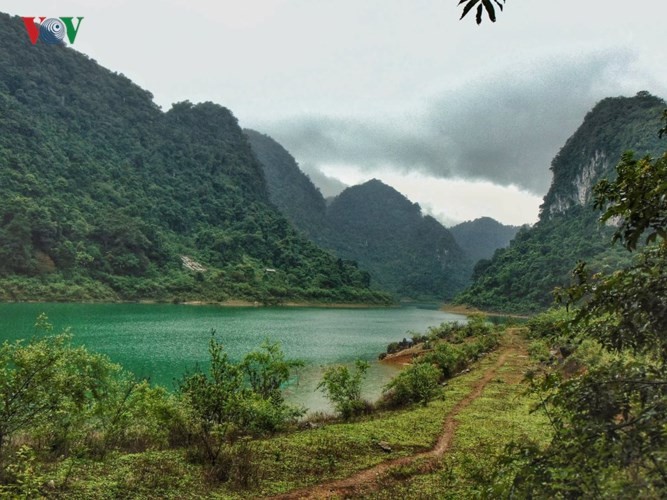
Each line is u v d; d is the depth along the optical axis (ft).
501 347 118.21
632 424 9.73
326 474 29.71
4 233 278.87
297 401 66.28
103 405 32.45
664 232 9.41
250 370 48.14
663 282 9.78
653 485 9.01
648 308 9.77
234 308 343.46
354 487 27.94
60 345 29.78
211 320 222.69
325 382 53.78
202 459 29.48
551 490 10.08
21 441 29.32
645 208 9.67
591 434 10.19
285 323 232.32
